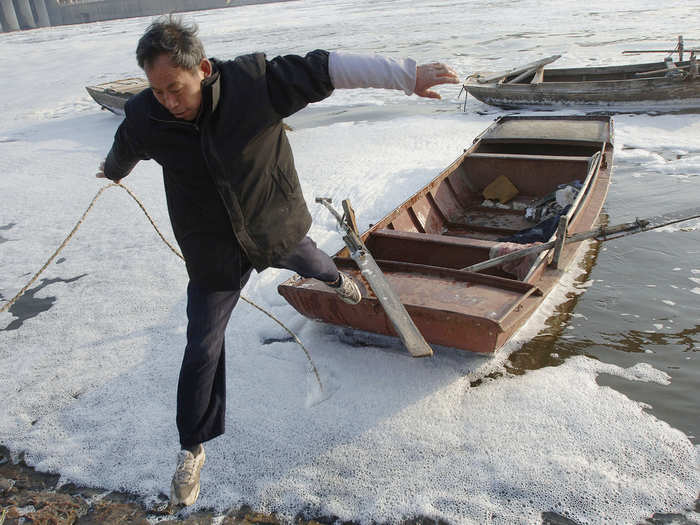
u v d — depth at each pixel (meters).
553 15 28.81
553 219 5.15
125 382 4.06
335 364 3.96
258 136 2.05
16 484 3.23
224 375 2.52
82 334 4.82
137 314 5.07
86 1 100.19
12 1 96.62
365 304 3.65
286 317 4.69
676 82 9.98
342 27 34.81
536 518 2.69
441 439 3.19
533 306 3.62
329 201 3.74
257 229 2.20
